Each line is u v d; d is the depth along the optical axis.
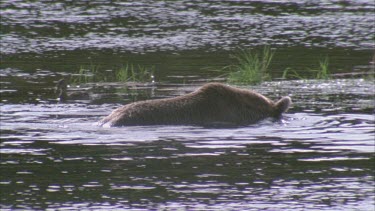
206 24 97.56
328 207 34.41
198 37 88.69
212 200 35.16
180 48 82.12
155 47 82.75
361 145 44.34
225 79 66.44
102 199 35.19
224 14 105.62
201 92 50.22
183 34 90.81
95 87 63.00
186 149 43.22
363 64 73.38
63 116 51.03
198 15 104.62
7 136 45.72
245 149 43.38
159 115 48.56
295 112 52.78
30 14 104.69
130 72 70.12
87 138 45.22
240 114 50.16
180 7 111.69
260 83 64.62
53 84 63.88
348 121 50.00
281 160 41.38
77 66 72.81
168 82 65.12
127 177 38.31
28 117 50.62
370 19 101.44
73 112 52.38
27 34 90.62
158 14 105.31
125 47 82.81
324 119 50.59
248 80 65.25
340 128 48.16
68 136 45.66
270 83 64.56
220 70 70.62
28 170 39.41
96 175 38.59
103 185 37.06
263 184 37.50
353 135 46.47
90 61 75.25
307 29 94.19
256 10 109.25
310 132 47.25
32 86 62.84
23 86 62.78
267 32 92.25
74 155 41.97
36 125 48.38
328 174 39.06
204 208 34.16
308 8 111.00
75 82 65.31
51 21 99.38
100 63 74.31
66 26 95.88
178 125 48.38
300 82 64.81
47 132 46.62
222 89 50.50
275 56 78.00
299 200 35.19
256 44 84.50
